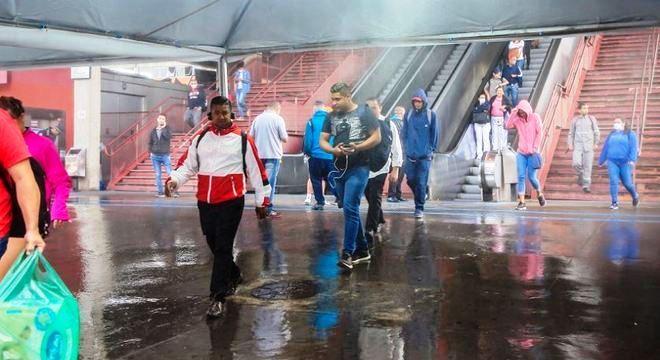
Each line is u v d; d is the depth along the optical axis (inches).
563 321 176.4
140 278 239.0
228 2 433.1
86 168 756.6
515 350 151.9
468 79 695.1
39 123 766.5
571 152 652.7
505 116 665.0
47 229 138.3
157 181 645.3
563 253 279.3
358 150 237.1
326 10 433.7
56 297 108.0
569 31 382.3
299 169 630.5
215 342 161.5
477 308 190.9
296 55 922.1
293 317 183.0
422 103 388.5
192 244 317.1
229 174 191.9
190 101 818.8
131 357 151.2
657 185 594.2
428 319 179.5
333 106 243.9
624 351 150.9
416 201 401.4
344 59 858.8
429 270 246.1
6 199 125.4
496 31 398.6
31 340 103.2
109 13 395.2
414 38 423.2
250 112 812.6
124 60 486.0
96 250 300.2
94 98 759.7
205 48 472.1
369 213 304.5
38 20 373.4
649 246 295.4
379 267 252.4
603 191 601.3
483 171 561.3
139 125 844.0
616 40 860.0
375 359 147.0
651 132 660.7
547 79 703.1
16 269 108.5
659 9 350.9
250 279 233.6
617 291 210.5
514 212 444.1
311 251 290.4
